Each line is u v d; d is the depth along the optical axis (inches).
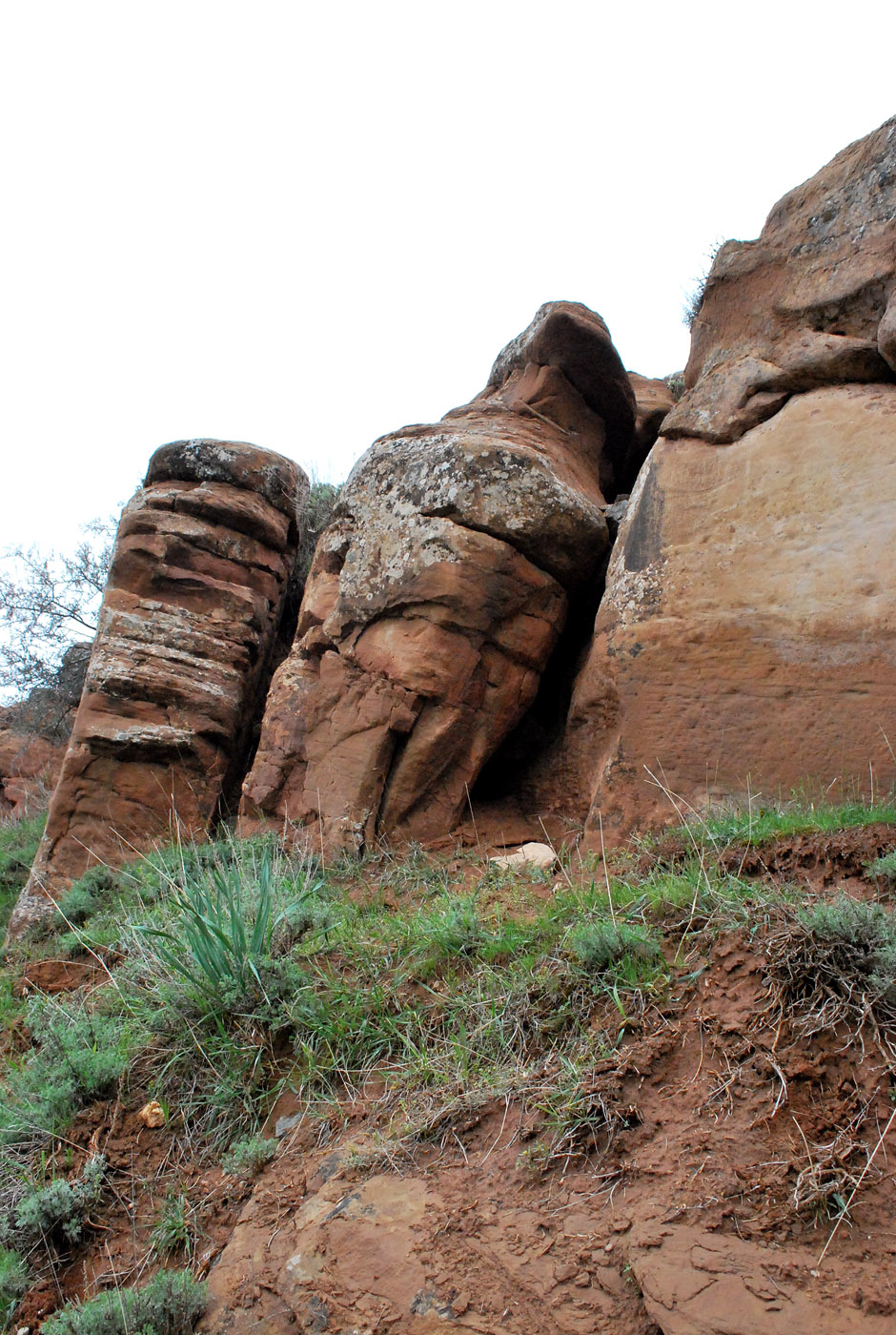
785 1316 84.7
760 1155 101.2
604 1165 107.4
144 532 310.8
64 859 276.1
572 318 276.2
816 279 217.0
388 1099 132.7
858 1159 98.1
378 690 227.1
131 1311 108.7
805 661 186.9
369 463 251.6
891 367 199.2
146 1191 135.8
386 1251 106.0
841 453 197.6
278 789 246.1
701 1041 117.9
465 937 159.0
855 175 218.1
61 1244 131.6
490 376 326.0
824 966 116.3
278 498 334.6
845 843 146.5
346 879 210.8
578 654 247.0
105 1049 161.9
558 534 229.9
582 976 134.8
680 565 207.6
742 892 142.3
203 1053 150.9
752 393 216.4
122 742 282.4
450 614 222.5
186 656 296.7
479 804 236.8
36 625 574.2
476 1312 95.8
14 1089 162.7
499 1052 132.6
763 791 182.7
